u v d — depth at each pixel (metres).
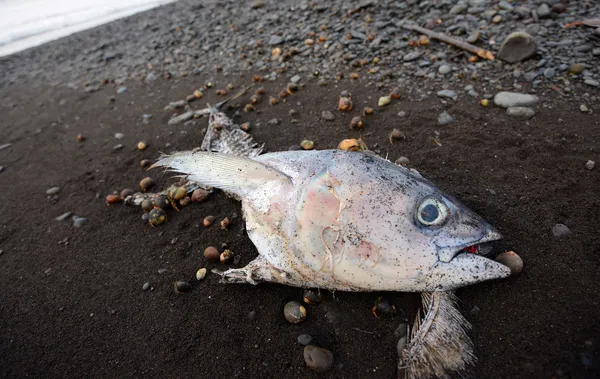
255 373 0.31
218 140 0.56
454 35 0.67
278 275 0.35
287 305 0.35
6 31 1.31
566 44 0.59
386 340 0.32
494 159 0.45
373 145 0.51
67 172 0.61
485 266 0.31
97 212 0.51
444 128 0.51
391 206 0.31
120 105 0.79
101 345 0.36
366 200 0.31
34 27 1.31
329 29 0.80
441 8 0.75
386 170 0.33
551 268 0.33
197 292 0.38
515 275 0.33
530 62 0.58
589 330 0.29
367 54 0.69
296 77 0.69
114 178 0.57
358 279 0.31
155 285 0.40
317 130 0.56
